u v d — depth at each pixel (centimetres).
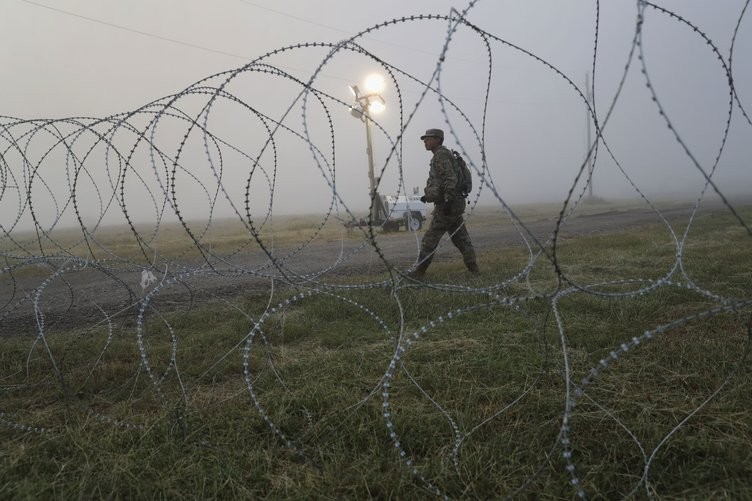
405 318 465
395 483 201
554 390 287
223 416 269
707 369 301
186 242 1747
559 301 484
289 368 346
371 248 1150
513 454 219
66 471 220
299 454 229
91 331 472
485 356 347
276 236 1864
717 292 507
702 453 215
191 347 395
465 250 683
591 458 214
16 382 338
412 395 294
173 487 206
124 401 297
